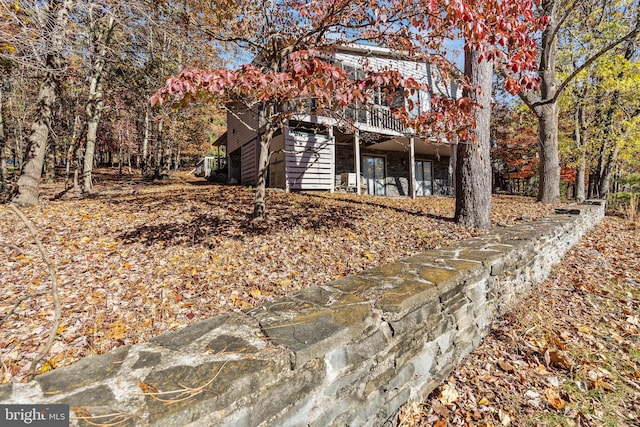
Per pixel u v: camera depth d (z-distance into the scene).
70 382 1.04
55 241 4.07
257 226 4.70
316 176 10.05
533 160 15.98
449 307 2.28
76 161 9.38
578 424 1.83
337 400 1.46
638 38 8.88
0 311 2.45
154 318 2.38
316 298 1.89
